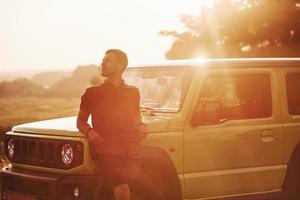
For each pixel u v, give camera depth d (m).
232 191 7.21
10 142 6.98
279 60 7.73
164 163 6.68
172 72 7.32
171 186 6.80
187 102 6.94
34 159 6.66
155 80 7.42
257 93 7.48
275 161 7.51
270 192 7.48
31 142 6.71
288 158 7.61
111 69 6.05
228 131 7.14
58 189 6.37
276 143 7.51
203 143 6.96
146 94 7.39
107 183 6.03
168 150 6.73
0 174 7.02
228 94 7.29
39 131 6.69
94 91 6.05
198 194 6.98
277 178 7.53
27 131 6.84
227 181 7.15
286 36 28.05
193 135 6.89
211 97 7.13
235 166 7.21
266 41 28.92
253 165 7.35
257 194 7.38
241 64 7.42
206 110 6.96
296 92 7.81
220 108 7.19
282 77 7.71
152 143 6.62
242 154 7.25
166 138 6.71
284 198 7.55
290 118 7.66
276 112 7.56
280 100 7.62
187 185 6.87
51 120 7.36
